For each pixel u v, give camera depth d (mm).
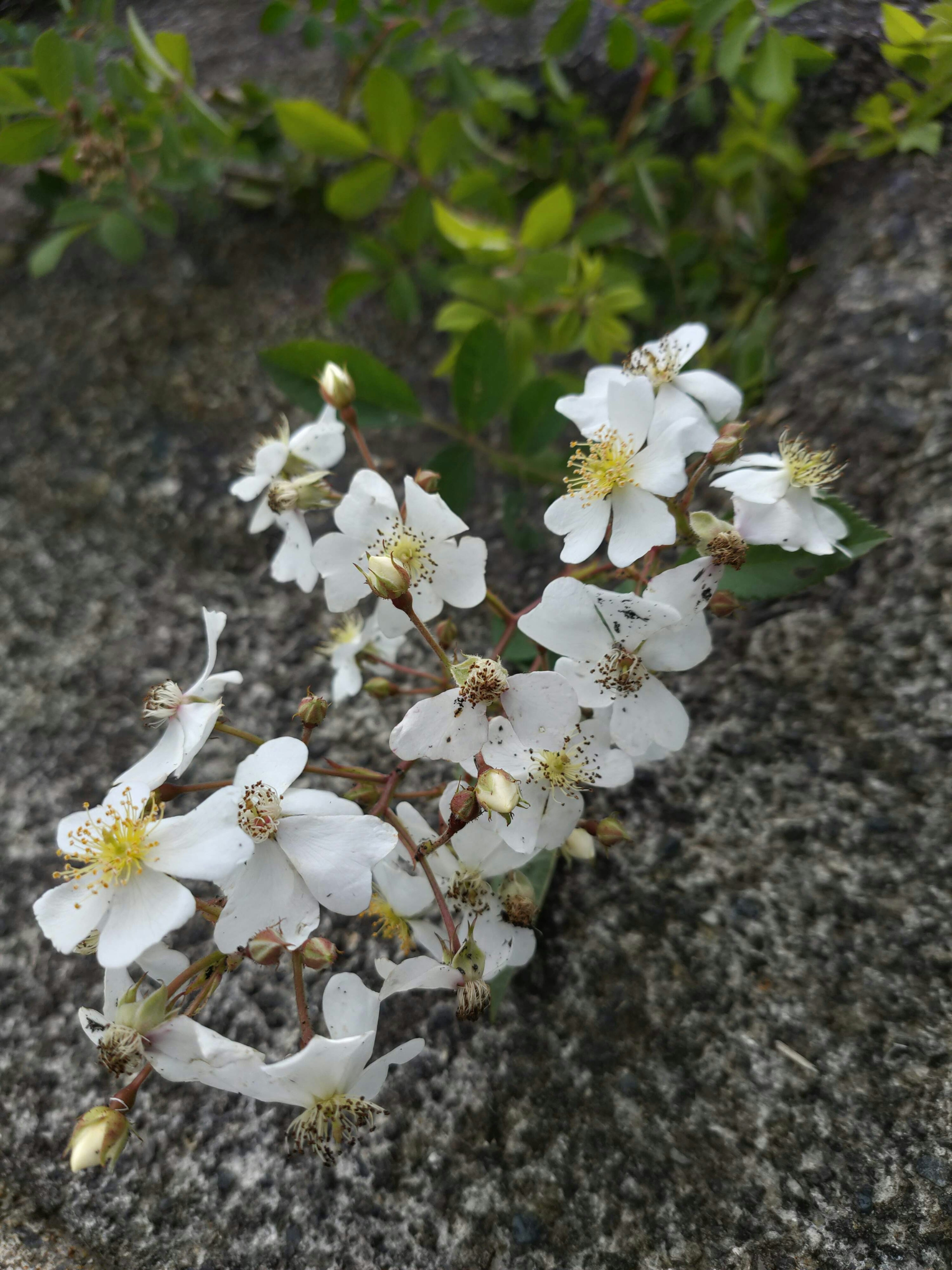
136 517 224
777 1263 137
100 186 215
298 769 124
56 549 221
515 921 135
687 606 130
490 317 201
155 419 234
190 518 223
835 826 167
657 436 139
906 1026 149
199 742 131
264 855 122
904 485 185
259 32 262
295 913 121
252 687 201
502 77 259
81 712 202
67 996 170
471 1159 150
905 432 188
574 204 236
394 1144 152
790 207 226
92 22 216
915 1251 135
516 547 210
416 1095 156
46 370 239
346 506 140
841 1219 138
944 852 161
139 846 118
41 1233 153
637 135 242
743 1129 147
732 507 194
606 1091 153
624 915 166
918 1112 143
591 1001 160
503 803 116
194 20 264
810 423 198
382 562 128
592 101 256
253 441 232
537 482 213
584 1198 146
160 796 133
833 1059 149
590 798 176
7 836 187
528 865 147
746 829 170
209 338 244
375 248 221
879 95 208
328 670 201
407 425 188
